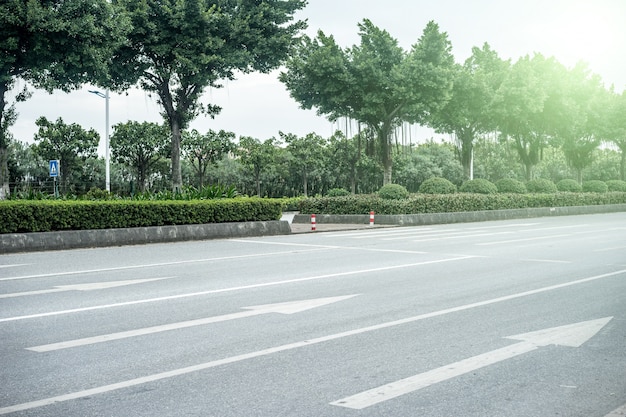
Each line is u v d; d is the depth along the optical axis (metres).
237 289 9.35
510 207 36.59
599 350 5.76
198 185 54.62
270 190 57.12
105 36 25.14
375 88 37.22
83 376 4.93
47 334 6.40
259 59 32.38
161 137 48.06
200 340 6.13
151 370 5.10
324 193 56.88
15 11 22.73
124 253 15.09
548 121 50.38
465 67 47.00
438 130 46.12
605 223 29.48
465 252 15.19
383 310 7.68
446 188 35.53
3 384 4.73
